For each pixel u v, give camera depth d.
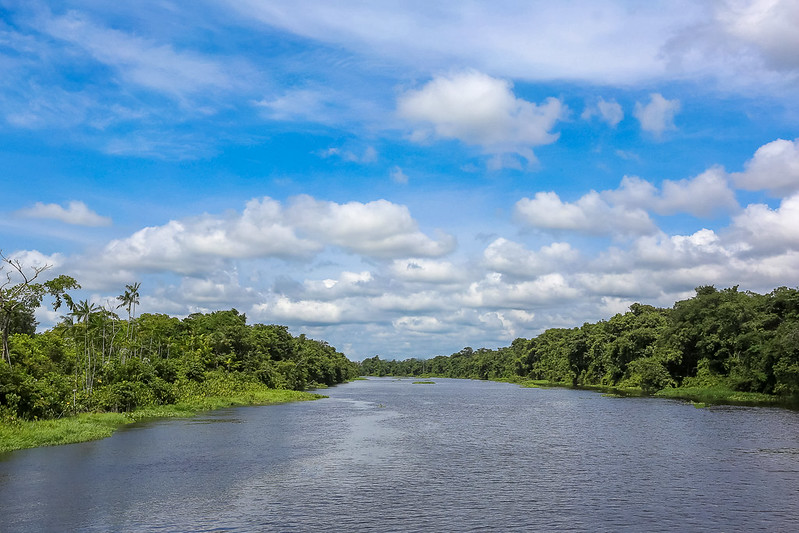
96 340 97.38
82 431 51.41
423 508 28.50
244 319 165.38
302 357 167.88
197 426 62.03
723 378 108.31
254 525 25.70
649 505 29.14
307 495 31.02
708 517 27.14
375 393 142.12
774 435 52.84
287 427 61.47
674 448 46.31
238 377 120.31
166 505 28.88
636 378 137.38
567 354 175.75
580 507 28.75
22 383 54.59
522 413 78.69
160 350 113.56
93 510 27.89
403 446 48.00
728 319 107.31
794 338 86.06
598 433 55.97
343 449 46.22
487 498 30.47
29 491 31.56
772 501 29.84
